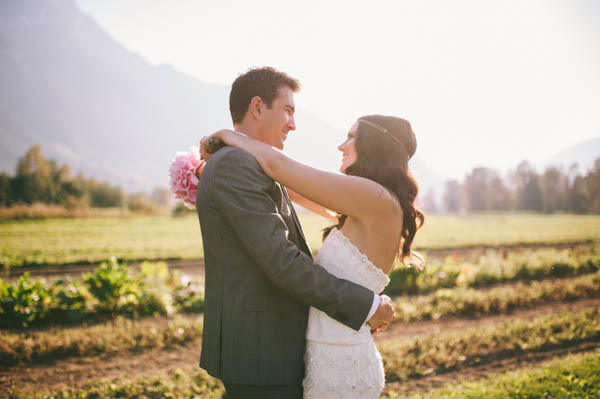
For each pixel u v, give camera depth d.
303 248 2.06
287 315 1.85
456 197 107.88
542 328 6.32
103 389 4.30
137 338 6.04
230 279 1.81
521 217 65.12
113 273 7.58
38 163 60.69
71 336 5.88
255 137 2.01
